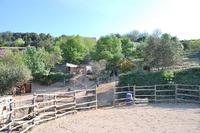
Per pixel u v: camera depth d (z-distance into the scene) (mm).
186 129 13953
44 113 16875
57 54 80625
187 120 16188
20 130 13703
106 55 61844
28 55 62312
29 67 60156
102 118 17359
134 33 125812
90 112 19672
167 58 40344
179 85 25812
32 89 53625
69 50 86688
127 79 32500
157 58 40562
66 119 17203
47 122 16344
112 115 18328
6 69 37594
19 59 57094
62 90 48219
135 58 62562
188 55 61062
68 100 20250
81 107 20359
